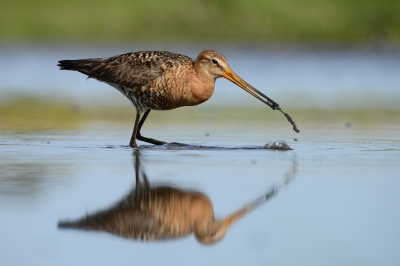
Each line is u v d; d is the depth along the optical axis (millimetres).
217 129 16578
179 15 31672
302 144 14516
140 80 14141
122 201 10195
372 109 19531
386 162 12656
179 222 9633
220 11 31766
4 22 31578
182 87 14055
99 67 14664
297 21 32031
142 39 31547
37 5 31812
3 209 9750
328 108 19719
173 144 14383
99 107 20125
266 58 29766
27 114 18516
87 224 9352
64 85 24484
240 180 11344
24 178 11297
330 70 27141
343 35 32062
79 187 10812
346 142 14727
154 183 11078
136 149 13945
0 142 14438
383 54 30609
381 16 32156
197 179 11359
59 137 15195
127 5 31734
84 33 31594
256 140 14977
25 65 27906
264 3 32000
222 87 24953
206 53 14031
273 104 14227
